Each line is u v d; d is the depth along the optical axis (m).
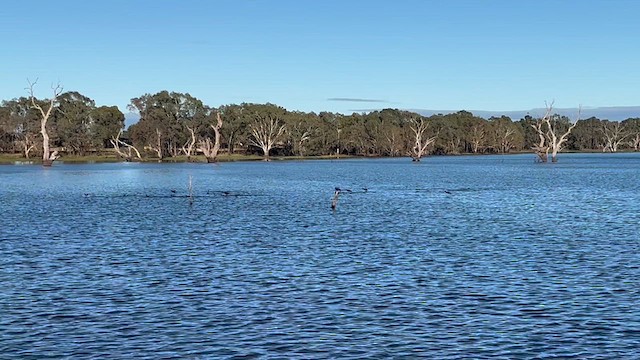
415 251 33.91
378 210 55.72
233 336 19.78
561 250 33.91
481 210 55.28
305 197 70.19
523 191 76.69
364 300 23.75
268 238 38.88
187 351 18.53
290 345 18.98
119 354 18.33
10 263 30.84
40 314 22.09
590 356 18.05
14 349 18.72
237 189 82.81
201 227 44.38
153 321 21.28
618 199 64.81
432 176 110.94
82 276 27.92
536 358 17.94
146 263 30.83
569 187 82.56
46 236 39.97
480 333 19.97
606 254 32.59
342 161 195.00
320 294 24.62
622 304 22.94
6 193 76.50
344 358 18.00
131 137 194.75
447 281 26.69
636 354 18.17
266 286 25.95
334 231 41.97
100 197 70.81
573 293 24.52
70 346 18.95
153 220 48.69
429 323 20.98
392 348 18.72
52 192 78.06
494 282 26.44
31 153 195.25
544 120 164.50
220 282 26.69
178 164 171.00
